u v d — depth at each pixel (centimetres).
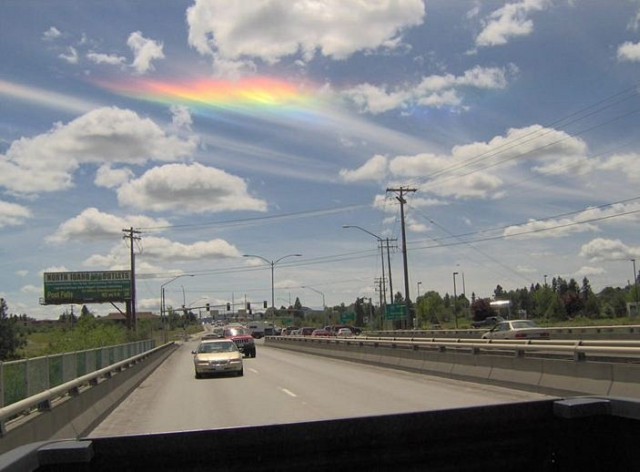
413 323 8200
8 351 5397
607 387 1345
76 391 1230
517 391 1667
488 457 306
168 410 1571
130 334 5384
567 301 10569
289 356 4403
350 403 1581
